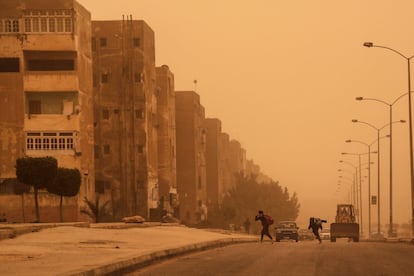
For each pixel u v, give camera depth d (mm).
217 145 183625
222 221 146625
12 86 94812
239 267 27578
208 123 184500
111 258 26906
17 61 96250
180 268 27219
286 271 25781
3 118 94812
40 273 21125
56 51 96250
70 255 29078
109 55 117312
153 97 124688
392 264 29094
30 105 96562
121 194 115312
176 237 49031
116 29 117625
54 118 94938
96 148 116562
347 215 96062
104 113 117000
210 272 25422
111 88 117125
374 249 42156
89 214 91375
